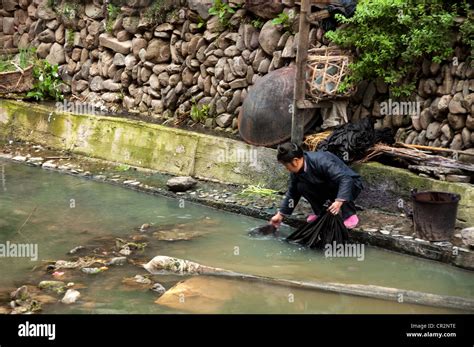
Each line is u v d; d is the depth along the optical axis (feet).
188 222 24.91
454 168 23.26
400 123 26.25
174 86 33.63
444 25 23.76
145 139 30.35
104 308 18.38
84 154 32.12
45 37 38.91
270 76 27.91
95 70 37.11
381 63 25.67
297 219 24.32
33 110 34.37
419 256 21.85
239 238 23.52
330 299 19.19
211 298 19.11
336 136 24.89
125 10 35.32
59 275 20.42
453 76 24.57
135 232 23.95
